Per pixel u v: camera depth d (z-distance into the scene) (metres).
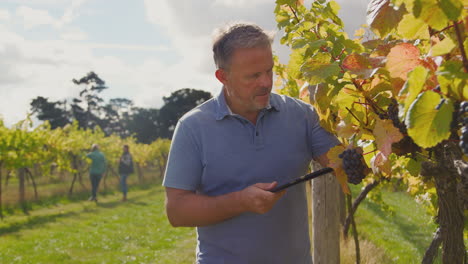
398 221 10.80
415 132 1.14
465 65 1.15
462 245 1.73
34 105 83.81
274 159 2.18
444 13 1.11
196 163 2.19
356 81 1.84
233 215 2.06
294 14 2.62
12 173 16.33
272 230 2.18
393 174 5.25
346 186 1.89
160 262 7.69
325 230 4.32
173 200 2.18
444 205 1.71
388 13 1.58
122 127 92.81
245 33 1.94
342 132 1.83
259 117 2.17
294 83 4.88
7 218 12.55
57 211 14.08
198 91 77.69
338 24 2.34
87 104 90.69
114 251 8.57
